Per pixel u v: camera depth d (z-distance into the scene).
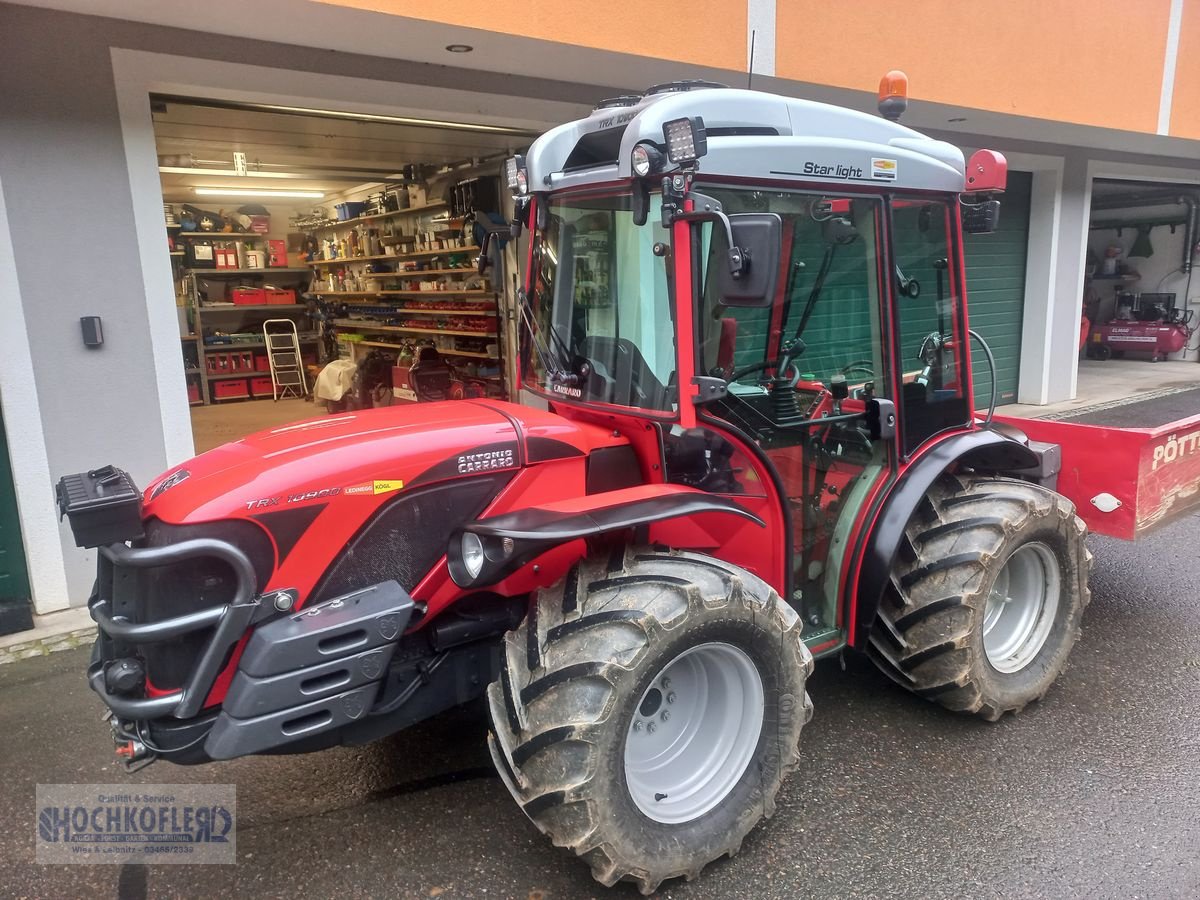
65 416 4.11
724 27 5.09
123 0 3.64
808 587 2.93
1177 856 2.40
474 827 2.61
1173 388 10.56
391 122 5.38
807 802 2.68
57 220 3.95
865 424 2.89
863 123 2.82
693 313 2.28
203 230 11.32
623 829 2.14
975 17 6.43
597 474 2.57
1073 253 9.52
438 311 7.97
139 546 2.12
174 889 2.36
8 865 2.47
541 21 4.36
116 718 2.17
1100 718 3.15
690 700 2.47
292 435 2.47
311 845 2.54
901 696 3.34
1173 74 8.28
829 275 2.67
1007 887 2.29
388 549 2.24
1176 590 4.42
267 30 4.16
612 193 2.50
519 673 2.18
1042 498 3.09
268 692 2.00
